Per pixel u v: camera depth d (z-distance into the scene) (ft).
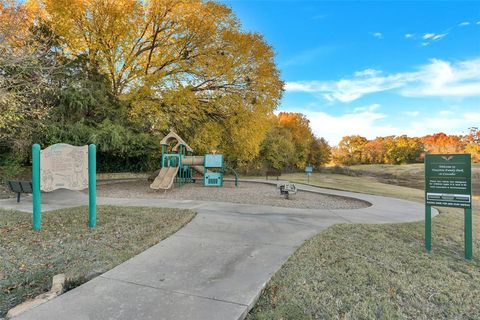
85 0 44.06
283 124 138.41
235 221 19.48
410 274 11.27
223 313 7.74
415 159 182.70
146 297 8.66
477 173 110.83
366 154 205.46
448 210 28.27
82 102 43.34
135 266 11.29
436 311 8.66
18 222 18.45
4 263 11.76
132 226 17.61
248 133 55.83
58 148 17.47
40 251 13.20
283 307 8.45
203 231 16.76
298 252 13.17
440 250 14.64
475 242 16.34
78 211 21.95
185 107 51.70
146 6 47.60
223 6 49.24
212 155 48.73
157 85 47.50
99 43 46.96
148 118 49.67
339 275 10.81
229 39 49.47
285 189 34.81
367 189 52.65
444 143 172.96
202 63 49.26
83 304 8.18
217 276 10.36
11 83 31.50
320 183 61.77
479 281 10.94
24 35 34.32
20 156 40.14
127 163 58.65
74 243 14.32
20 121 36.37
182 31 48.16
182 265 11.43
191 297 8.69
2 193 33.50
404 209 27.61
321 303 8.73
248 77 52.13
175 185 50.14
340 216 22.66
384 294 9.51
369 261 12.43
